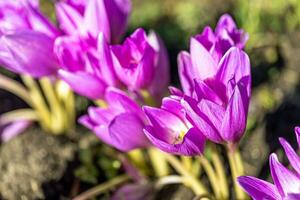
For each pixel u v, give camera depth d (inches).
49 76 17.2
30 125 23.8
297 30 25.3
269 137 21.5
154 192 19.4
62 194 21.0
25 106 25.4
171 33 27.3
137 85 16.0
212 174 17.2
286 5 25.9
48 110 25.0
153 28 27.9
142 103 16.7
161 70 16.7
